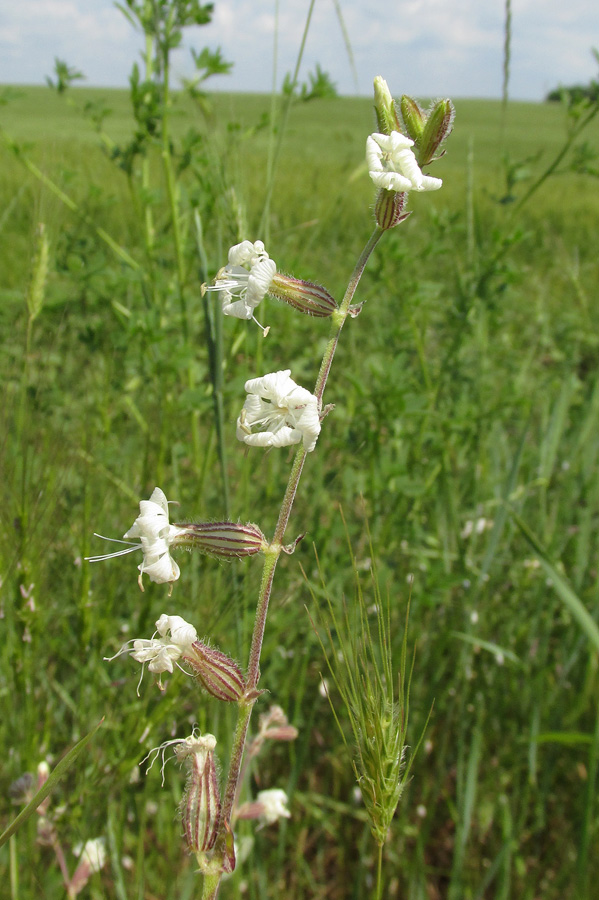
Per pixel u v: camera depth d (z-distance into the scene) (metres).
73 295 0.50
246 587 0.35
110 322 0.55
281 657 0.42
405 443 0.52
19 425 0.34
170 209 0.46
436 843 0.45
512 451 0.62
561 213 1.81
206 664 0.25
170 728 0.35
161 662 0.25
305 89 0.46
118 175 1.22
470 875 0.41
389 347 0.55
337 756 0.44
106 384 0.45
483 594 0.48
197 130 0.47
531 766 0.41
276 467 0.50
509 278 0.50
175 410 0.44
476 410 0.52
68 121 3.81
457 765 0.44
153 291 0.49
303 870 0.42
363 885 0.42
